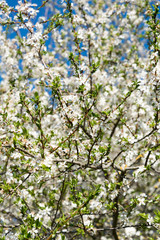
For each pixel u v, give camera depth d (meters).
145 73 3.32
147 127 3.58
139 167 3.30
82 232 3.03
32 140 3.17
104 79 5.70
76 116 2.99
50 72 3.25
